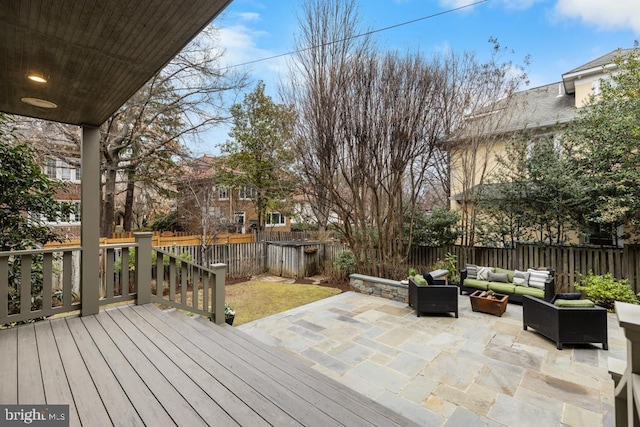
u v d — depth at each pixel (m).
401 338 4.57
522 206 8.01
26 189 4.38
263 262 10.61
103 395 2.11
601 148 6.63
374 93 7.52
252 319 5.76
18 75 2.56
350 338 4.56
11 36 2.02
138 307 4.08
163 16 1.85
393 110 7.47
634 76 6.56
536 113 10.13
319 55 7.51
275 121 14.55
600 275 6.57
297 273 9.79
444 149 8.75
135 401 2.05
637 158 6.26
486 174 8.73
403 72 7.50
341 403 2.26
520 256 7.66
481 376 3.49
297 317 5.52
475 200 8.66
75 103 3.13
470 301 6.39
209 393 2.20
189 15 1.85
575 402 2.99
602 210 6.59
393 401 3.01
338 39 7.40
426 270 8.52
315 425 1.90
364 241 8.10
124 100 3.05
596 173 6.85
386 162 7.71
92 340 3.06
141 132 11.70
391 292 6.70
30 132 9.12
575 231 7.60
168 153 12.51
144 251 4.18
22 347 2.85
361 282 7.28
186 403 2.05
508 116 8.81
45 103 3.12
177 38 2.07
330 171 7.86
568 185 7.03
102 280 6.95
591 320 4.15
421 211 9.43
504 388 3.25
